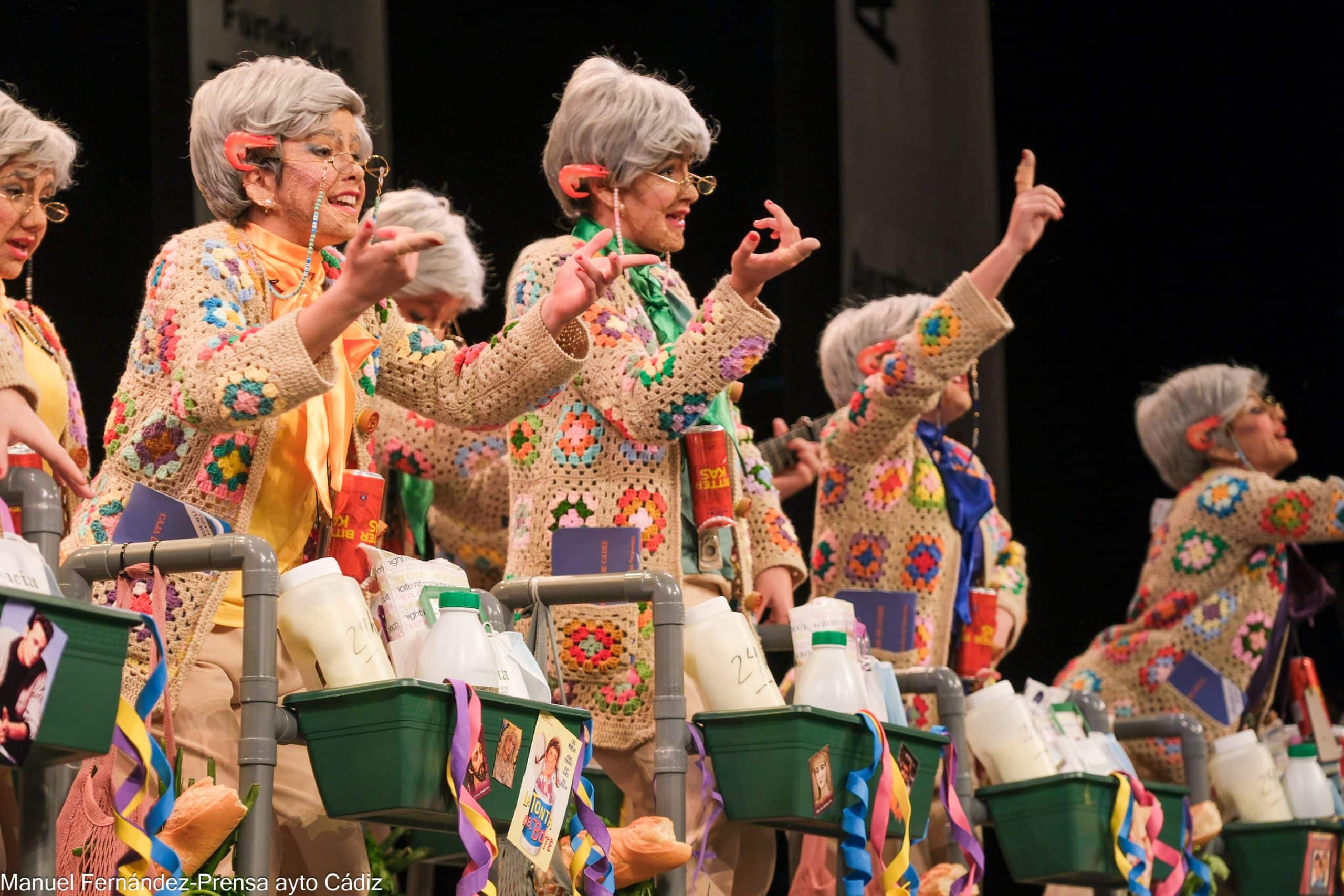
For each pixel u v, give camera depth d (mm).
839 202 18344
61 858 6516
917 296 14742
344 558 8391
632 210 10125
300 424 8219
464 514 12992
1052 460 25062
